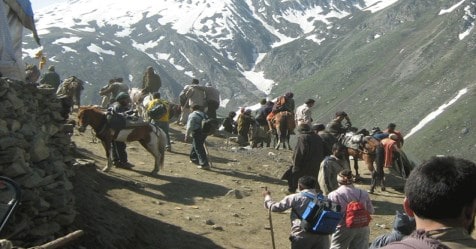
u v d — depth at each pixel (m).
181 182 15.52
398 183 18.30
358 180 18.08
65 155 11.26
